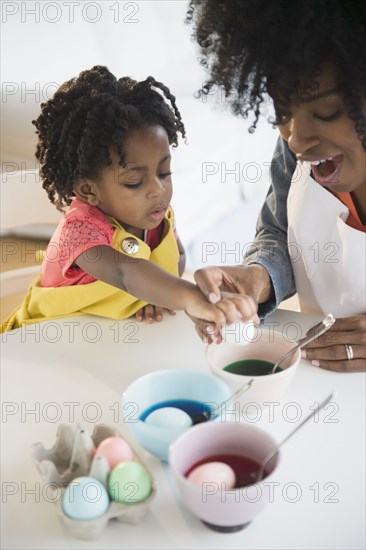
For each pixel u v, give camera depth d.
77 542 0.62
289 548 0.61
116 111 1.05
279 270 1.05
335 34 0.67
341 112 0.73
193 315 0.89
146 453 0.73
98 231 1.09
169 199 1.18
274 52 0.70
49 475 0.65
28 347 0.94
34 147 2.08
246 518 0.60
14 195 1.35
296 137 0.77
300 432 0.76
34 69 2.38
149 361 0.90
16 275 1.47
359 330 0.90
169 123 1.15
